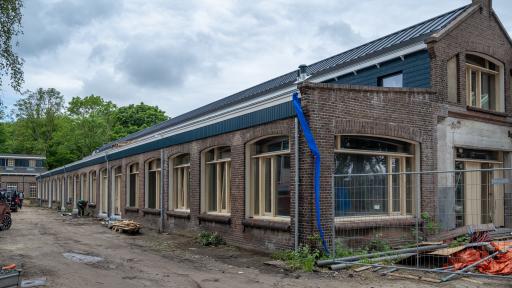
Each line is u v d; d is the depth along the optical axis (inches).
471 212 594.2
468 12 613.6
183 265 459.2
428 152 538.0
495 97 669.9
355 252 453.7
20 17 474.0
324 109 462.0
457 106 581.0
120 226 792.9
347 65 672.4
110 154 1106.1
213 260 486.9
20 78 483.5
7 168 2657.5
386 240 485.1
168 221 778.8
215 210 650.2
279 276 393.7
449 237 478.6
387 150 518.9
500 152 650.2
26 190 2674.7
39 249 586.6
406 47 588.7
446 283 352.5
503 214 626.5
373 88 494.3
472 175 608.1
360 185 489.4
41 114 2751.0
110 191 1105.4
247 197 557.3
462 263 388.8
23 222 1050.1
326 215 451.8
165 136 787.4
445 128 565.0
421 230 511.5
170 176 781.9
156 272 422.3
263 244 519.8
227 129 589.9
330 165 459.2
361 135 492.7
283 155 508.7
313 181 453.1
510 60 674.8
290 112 474.0
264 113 516.4
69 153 2422.5
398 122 512.1
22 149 2790.4
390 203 511.2
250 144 560.1
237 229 569.6
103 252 557.3
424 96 541.3
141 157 909.2
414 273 386.6
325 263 416.2
